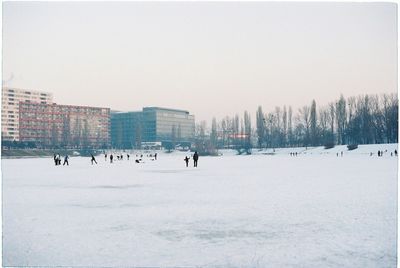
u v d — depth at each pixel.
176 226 12.79
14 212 15.35
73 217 14.30
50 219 13.93
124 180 29.28
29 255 9.80
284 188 22.97
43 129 165.88
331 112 117.31
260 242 10.88
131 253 9.98
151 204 17.20
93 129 182.38
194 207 16.36
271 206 16.45
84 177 32.53
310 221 13.40
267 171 38.38
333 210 15.37
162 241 11.02
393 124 97.50
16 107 163.25
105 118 188.62
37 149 128.50
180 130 194.38
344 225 12.75
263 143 137.62
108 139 190.25
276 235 11.59
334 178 29.28
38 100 173.50
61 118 171.12
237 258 9.58
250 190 22.11
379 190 21.56
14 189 23.36
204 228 12.50
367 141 105.00
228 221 13.48
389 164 48.12
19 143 133.38
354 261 9.33
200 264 9.20
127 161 74.81
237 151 129.88
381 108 102.94
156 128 193.88
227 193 20.83
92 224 13.14
